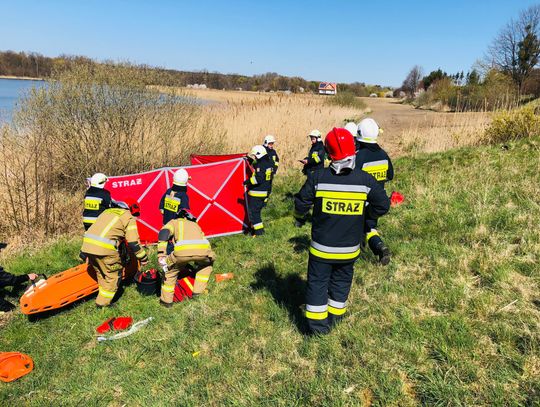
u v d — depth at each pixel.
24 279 5.14
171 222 4.71
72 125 9.27
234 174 7.27
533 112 10.91
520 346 3.22
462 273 4.43
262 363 3.57
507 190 6.64
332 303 3.77
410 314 3.84
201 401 3.24
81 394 3.52
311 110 20.58
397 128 20.69
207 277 4.98
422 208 6.70
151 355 3.94
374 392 3.03
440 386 2.95
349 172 3.36
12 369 3.76
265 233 7.07
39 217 7.80
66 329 4.57
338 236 3.41
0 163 7.96
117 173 9.64
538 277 4.07
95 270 5.12
